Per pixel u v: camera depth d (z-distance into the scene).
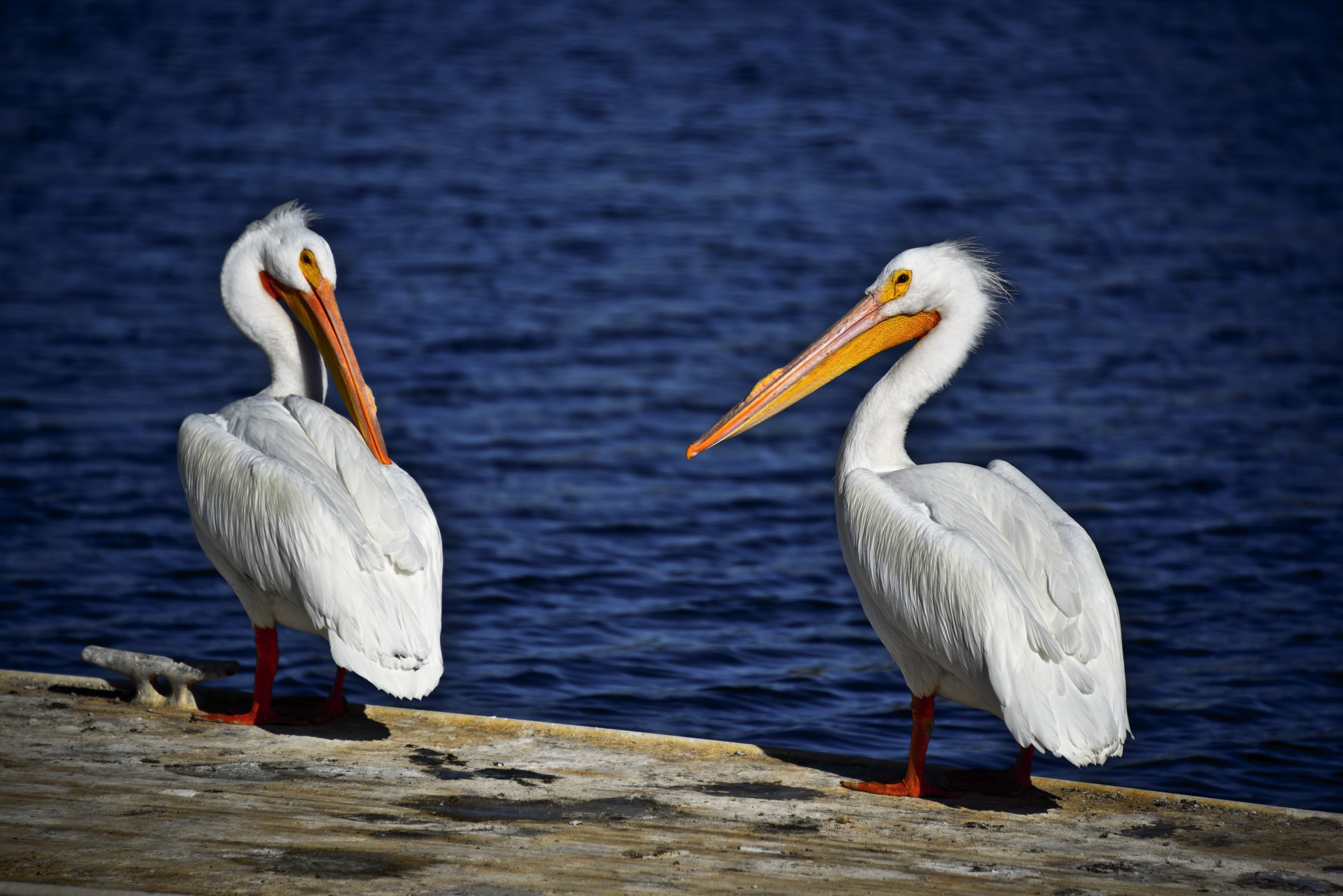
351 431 8.30
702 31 61.28
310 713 8.57
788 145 41.41
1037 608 7.32
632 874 6.18
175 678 8.31
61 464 15.96
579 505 15.76
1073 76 53.53
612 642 12.09
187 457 8.28
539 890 5.91
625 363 21.77
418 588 7.94
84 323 22.27
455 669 11.36
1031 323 24.91
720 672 11.55
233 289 9.27
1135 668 11.88
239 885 5.79
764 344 23.06
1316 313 25.80
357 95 46.88
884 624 7.83
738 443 18.67
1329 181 38.22
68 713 8.21
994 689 7.13
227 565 8.26
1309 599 13.41
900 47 58.59
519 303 25.14
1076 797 7.78
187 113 43.09
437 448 17.52
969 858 6.70
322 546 7.73
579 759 7.89
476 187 35.19
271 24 60.59
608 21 63.28
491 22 62.69
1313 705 11.14
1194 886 6.43
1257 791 9.73
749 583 13.66
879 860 6.60
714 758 8.09
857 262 29.00
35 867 5.86
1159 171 39.19
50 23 58.41
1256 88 51.69
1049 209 34.34
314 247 9.15
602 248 29.66
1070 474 17.25
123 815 6.54
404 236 30.14
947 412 19.94
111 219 30.02
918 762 7.75
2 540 13.74
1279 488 16.77
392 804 6.96
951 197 35.50
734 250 29.84
